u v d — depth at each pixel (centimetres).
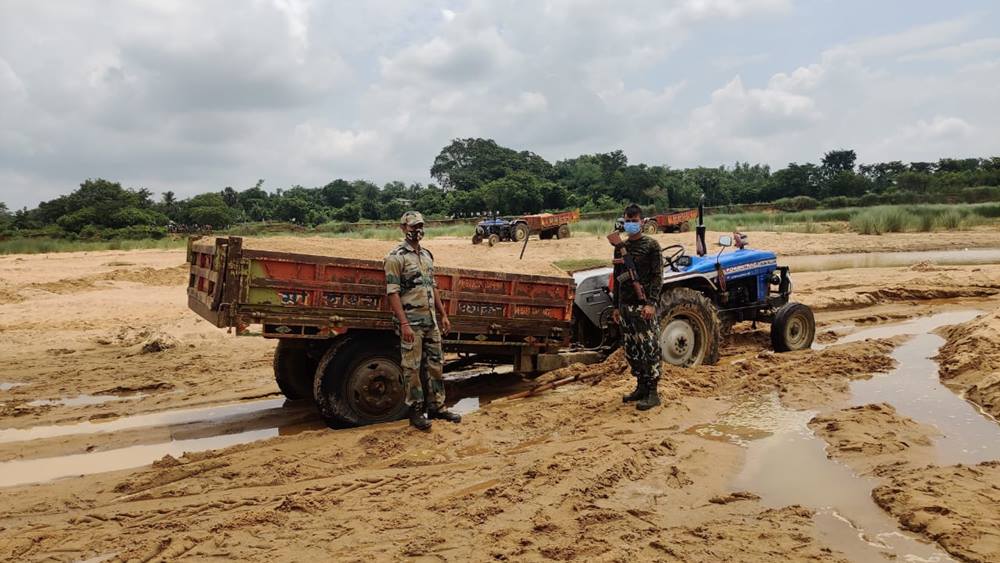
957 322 1013
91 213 5428
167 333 1041
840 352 760
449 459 501
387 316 610
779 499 402
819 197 8144
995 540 330
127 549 363
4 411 685
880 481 421
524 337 712
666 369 700
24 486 481
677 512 389
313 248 749
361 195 9619
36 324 1198
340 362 590
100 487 470
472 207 7719
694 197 8638
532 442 533
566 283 729
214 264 573
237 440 592
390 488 441
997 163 8444
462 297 650
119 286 1689
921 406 570
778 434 521
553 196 8088
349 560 343
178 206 7094
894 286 1322
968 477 408
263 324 562
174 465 507
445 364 759
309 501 415
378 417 609
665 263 830
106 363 910
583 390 707
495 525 378
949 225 3109
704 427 548
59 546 371
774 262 895
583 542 352
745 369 723
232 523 388
